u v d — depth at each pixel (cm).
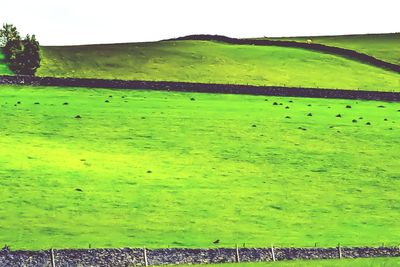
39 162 9219
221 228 7512
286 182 9106
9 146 9825
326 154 10269
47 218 7506
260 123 11606
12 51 16775
